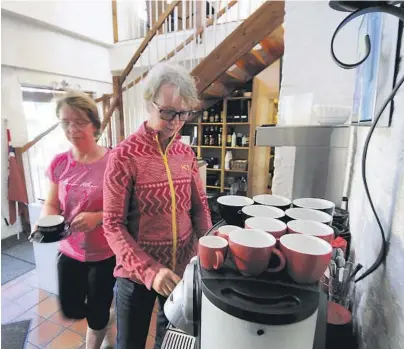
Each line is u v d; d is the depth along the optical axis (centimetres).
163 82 80
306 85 158
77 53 363
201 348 46
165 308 55
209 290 42
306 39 154
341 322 62
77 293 124
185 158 100
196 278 50
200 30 288
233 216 67
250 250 44
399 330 44
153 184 87
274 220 57
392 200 52
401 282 44
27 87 314
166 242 91
